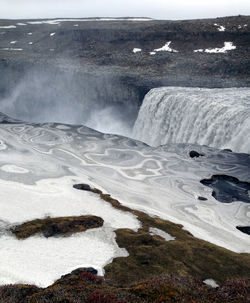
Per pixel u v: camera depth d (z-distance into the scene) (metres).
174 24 148.88
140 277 21.30
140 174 49.38
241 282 16.97
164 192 42.97
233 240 31.23
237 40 125.25
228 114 61.09
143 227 30.53
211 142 65.12
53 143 65.81
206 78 104.12
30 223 29.05
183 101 75.44
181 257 24.61
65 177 45.56
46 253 24.12
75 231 28.03
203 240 29.19
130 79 109.62
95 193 39.25
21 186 39.56
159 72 115.12
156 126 85.06
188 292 15.89
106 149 62.38
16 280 19.78
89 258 23.73
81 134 73.31
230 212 37.78
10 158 53.84
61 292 15.27
